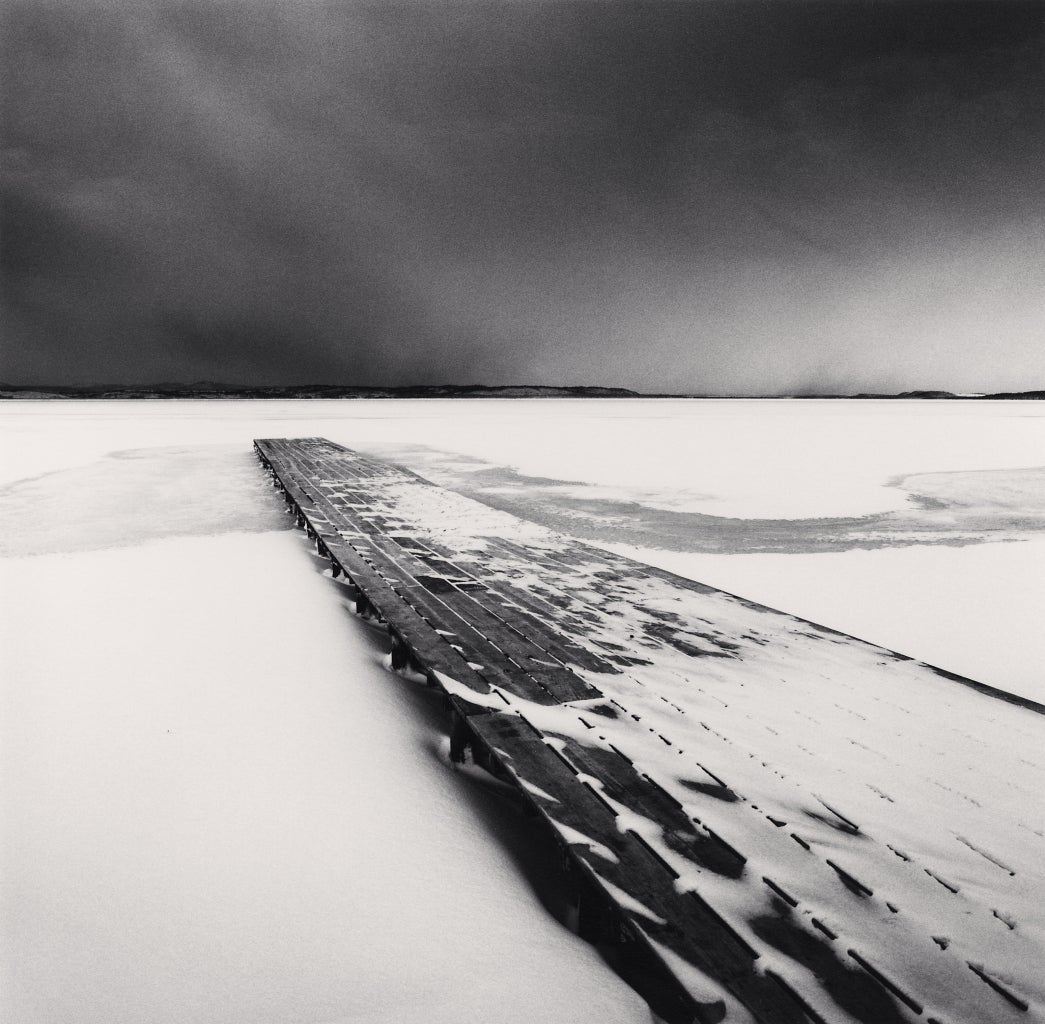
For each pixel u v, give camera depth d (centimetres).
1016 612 518
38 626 437
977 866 180
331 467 1188
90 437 2144
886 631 477
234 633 427
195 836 228
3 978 171
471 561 530
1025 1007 134
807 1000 134
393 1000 166
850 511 949
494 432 2503
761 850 183
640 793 210
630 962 183
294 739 296
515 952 184
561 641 349
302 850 223
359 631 448
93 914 193
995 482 1209
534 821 255
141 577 562
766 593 567
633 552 712
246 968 175
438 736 320
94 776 263
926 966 144
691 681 301
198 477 1261
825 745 245
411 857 223
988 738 252
